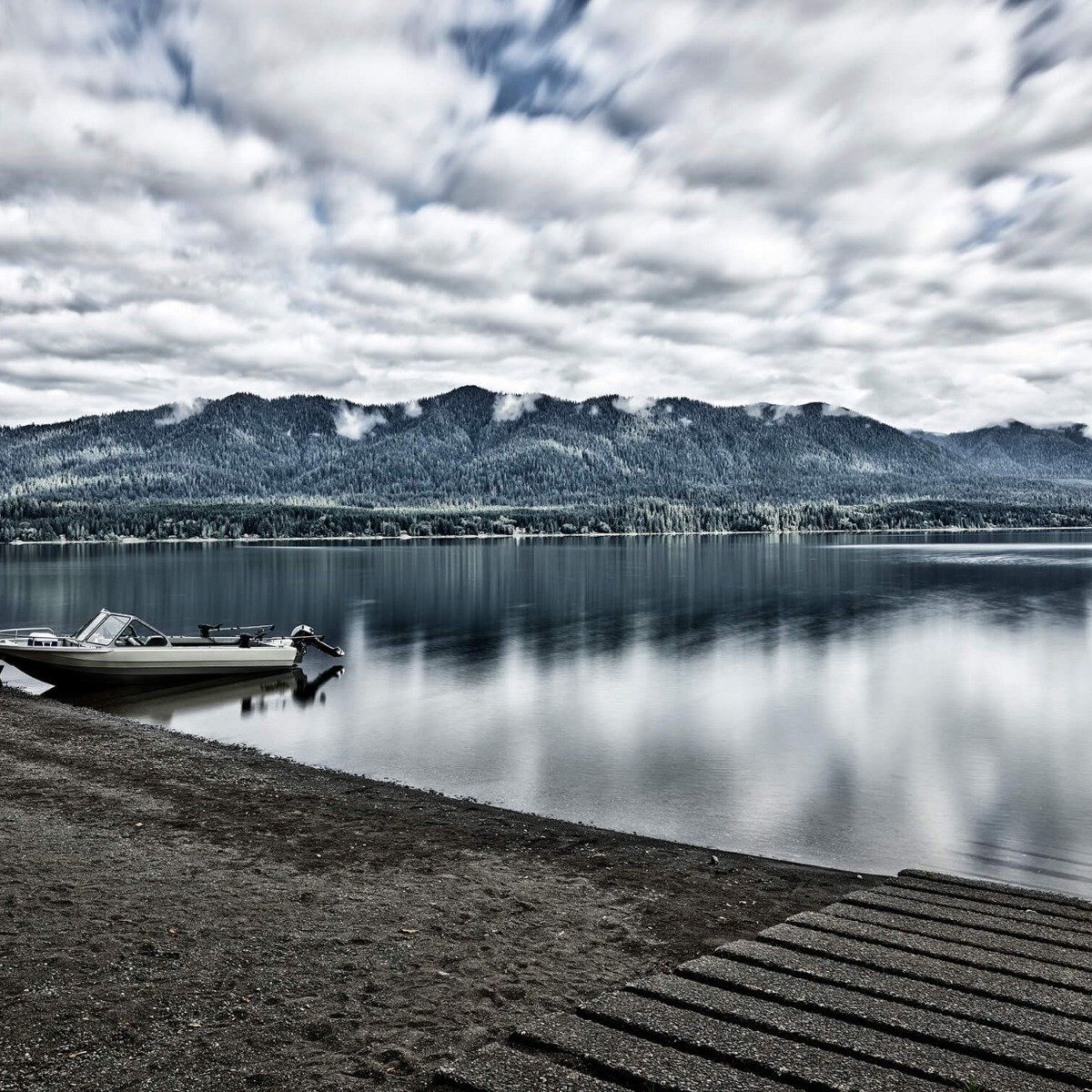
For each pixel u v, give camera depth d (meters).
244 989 7.41
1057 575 105.19
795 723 29.30
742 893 11.59
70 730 23.61
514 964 8.37
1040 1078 5.28
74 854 11.73
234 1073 5.86
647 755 24.50
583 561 145.25
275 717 29.55
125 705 31.42
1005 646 47.97
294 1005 7.12
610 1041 5.82
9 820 13.59
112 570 121.62
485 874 11.88
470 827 15.12
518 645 48.44
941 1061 5.47
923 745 26.08
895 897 10.19
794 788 21.28
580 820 18.27
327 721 28.97
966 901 10.09
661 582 97.25
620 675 38.84
